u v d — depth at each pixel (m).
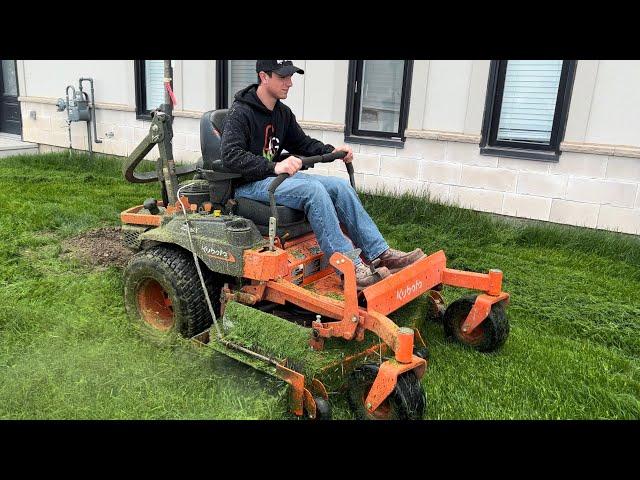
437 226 6.31
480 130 6.50
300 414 2.85
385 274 3.27
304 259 3.43
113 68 9.31
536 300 4.57
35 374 3.05
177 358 3.23
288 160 3.22
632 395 3.27
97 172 8.86
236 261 3.26
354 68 7.16
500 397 3.21
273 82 3.57
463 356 3.63
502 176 6.44
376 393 2.71
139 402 2.88
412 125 6.89
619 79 5.66
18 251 5.17
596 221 6.02
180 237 3.50
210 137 3.78
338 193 3.51
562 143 6.01
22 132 10.85
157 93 9.14
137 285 3.70
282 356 2.99
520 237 6.01
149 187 7.90
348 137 7.40
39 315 3.80
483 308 3.54
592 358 3.68
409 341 2.67
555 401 3.17
